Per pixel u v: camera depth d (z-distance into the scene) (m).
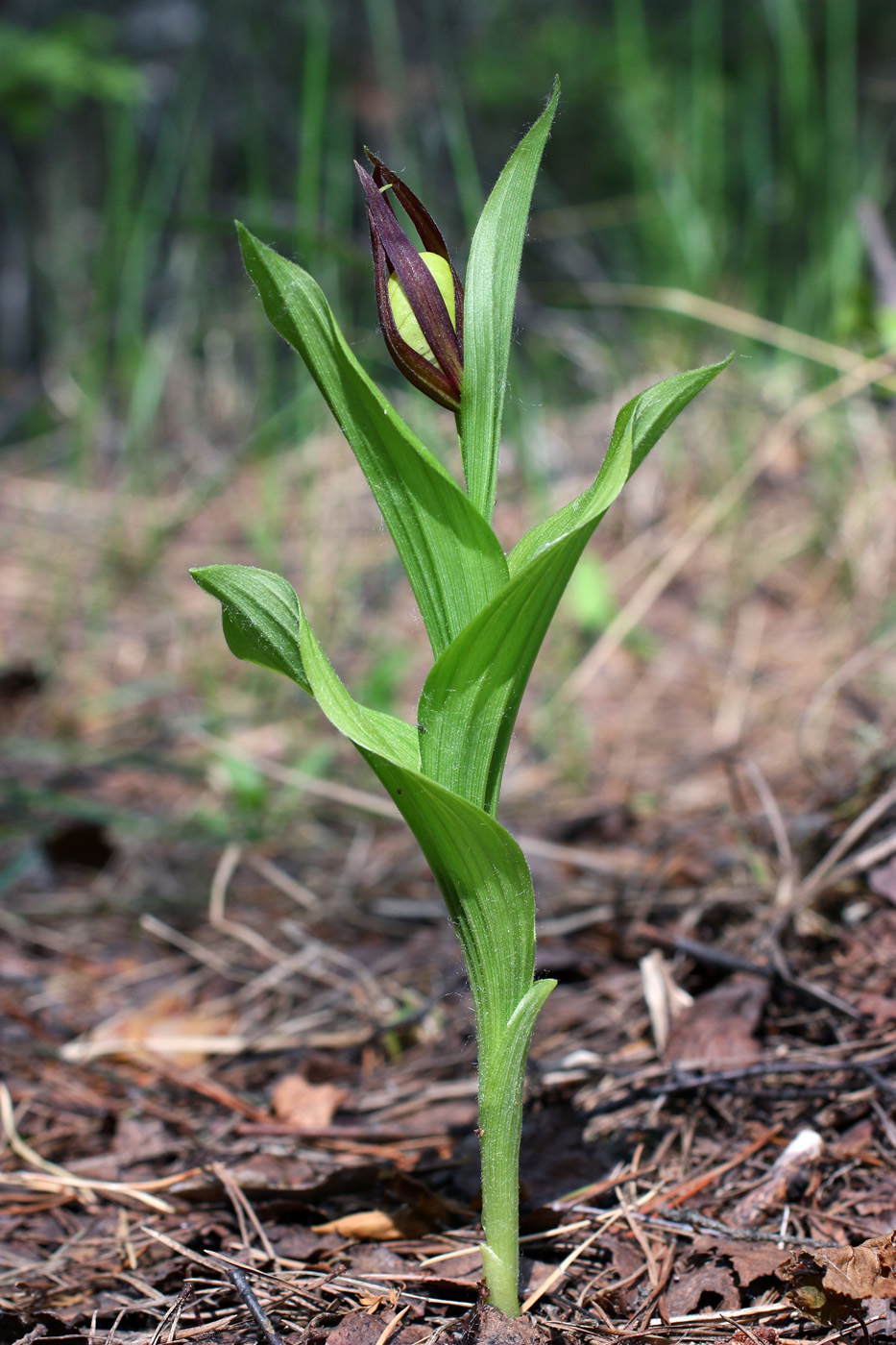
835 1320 1.23
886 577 3.87
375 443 1.13
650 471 4.79
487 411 1.16
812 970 1.94
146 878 2.93
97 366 4.85
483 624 1.08
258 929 2.66
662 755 3.34
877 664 3.50
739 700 3.56
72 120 7.19
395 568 4.49
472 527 1.11
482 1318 1.25
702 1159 1.64
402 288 1.14
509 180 1.18
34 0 7.96
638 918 2.27
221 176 6.46
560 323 5.54
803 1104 1.69
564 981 2.24
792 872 2.09
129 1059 2.16
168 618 4.52
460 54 7.64
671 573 3.55
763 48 5.84
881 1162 1.54
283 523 4.83
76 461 4.96
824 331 4.46
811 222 4.80
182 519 4.68
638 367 5.19
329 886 2.81
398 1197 1.56
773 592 4.18
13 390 6.69
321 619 4.15
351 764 3.48
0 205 7.17
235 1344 1.31
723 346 4.83
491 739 1.18
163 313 5.66
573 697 3.45
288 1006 2.33
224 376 5.74
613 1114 1.75
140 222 4.64
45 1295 1.46
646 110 5.16
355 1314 1.33
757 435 4.54
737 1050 1.79
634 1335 1.27
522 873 1.16
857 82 5.95
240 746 3.60
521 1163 1.64
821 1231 1.43
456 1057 2.04
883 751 2.39
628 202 5.64
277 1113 1.91
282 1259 1.48
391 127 4.55
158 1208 1.65
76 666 4.21
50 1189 1.73
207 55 6.30
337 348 1.06
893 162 5.12
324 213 5.90
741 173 5.52
